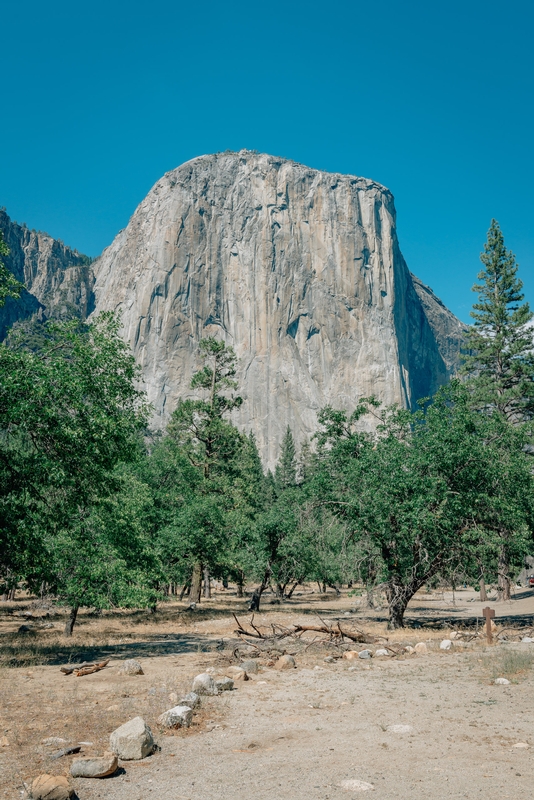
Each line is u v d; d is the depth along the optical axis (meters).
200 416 44.03
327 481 22.31
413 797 4.96
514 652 13.69
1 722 7.45
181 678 10.91
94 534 19.83
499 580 40.25
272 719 7.78
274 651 14.84
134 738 6.17
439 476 20.50
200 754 6.29
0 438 14.58
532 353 43.59
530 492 20.98
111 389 14.54
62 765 5.85
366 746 6.48
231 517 35.88
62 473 13.41
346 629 20.62
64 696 9.16
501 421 22.95
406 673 11.56
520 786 5.15
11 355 12.98
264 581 34.94
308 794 5.08
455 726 7.25
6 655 14.59
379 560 21.69
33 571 15.40
